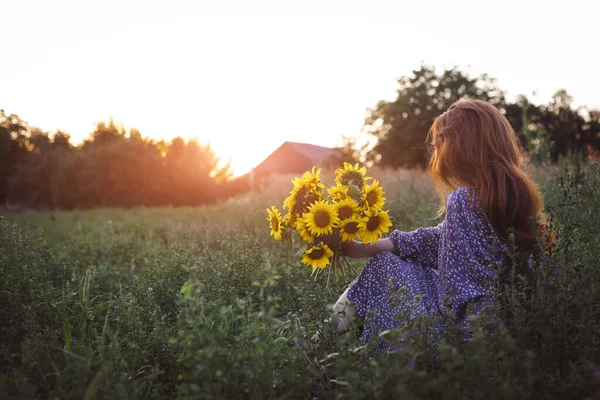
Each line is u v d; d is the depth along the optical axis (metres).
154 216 13.25
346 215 2.40
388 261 2.33
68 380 2.02
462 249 2.13
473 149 2.19
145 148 35.22
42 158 37.53
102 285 4.00
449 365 1.69
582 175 4.23
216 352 1.78
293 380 1.84
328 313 2.40
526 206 2.13
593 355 1.91
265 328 2.07
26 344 2.38
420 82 43.97
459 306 2.10
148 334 2.47
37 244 4.74
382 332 2.09
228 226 6.86
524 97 41.62
